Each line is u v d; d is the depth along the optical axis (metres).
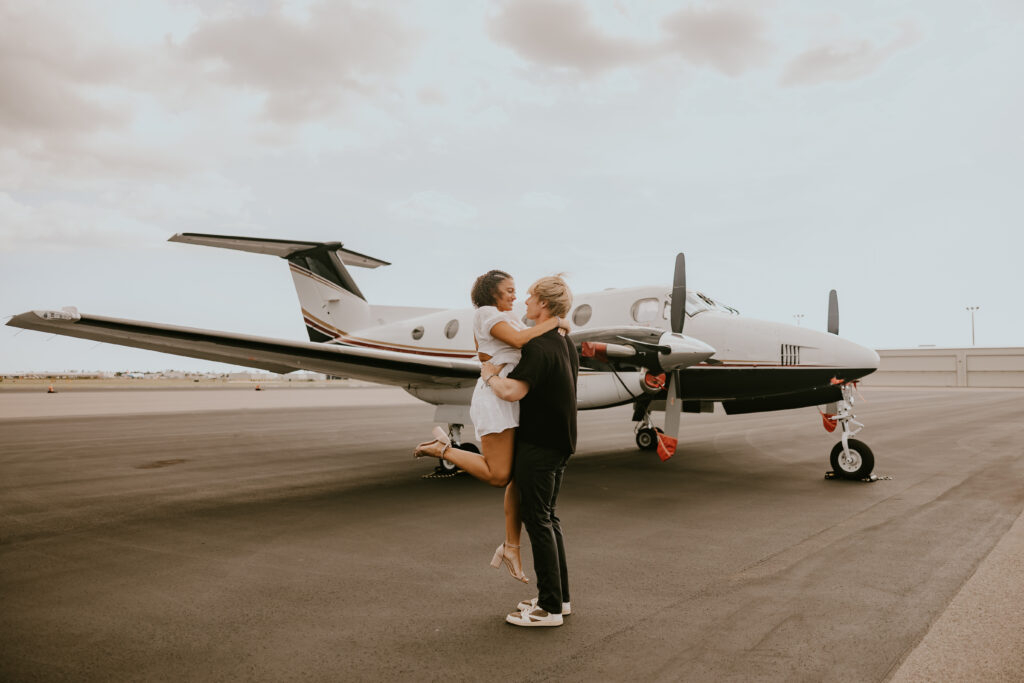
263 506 5.72
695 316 7.88
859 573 3.54
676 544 4.26
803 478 7.13
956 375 57.47
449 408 7.72
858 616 2.89
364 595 3.29
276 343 6.27
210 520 5.14
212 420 16.70
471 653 2.55
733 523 4.88
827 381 7.08
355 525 4.96
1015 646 2.54
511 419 2.77
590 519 5.06
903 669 2.34
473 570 3.74
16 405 23.97
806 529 4.65
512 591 3.35
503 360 2.79
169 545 4.34
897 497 5.87
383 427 14.53
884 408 21.64
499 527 4.89
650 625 2.82
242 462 8.67
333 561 3.94
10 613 3.04
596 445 10.71
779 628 2.76
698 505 5.61
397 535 4.63
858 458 6.83
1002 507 5.35
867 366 6.86
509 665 2.43
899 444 10.39
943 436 11.73
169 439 11.73
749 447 10.35
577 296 8.72
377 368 6.91
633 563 3.81
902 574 3.51
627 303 8.12
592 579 3.51
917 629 2.73
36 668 2.42
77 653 2.57
